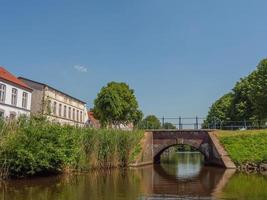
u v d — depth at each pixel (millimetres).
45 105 33500
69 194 20438
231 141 45406
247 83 66562
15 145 25875
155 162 54594
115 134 39406
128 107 64500
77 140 31891
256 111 56438
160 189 23797
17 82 49469
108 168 37875
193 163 56625
